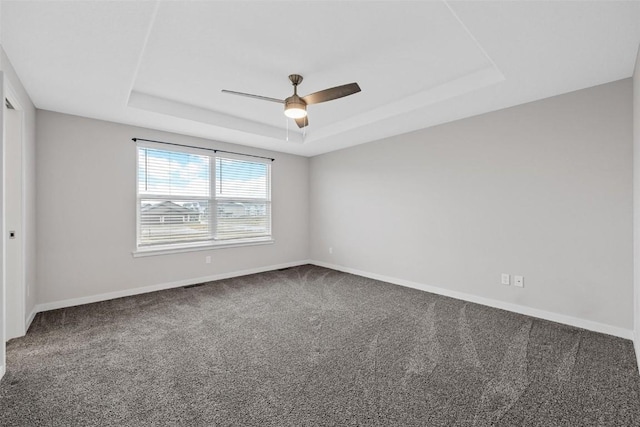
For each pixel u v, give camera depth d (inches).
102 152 142.1
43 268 126.9
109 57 86.4
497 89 109.5
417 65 104.6
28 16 67.8
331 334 105.2
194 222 175.3
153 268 158.7
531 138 121.6
